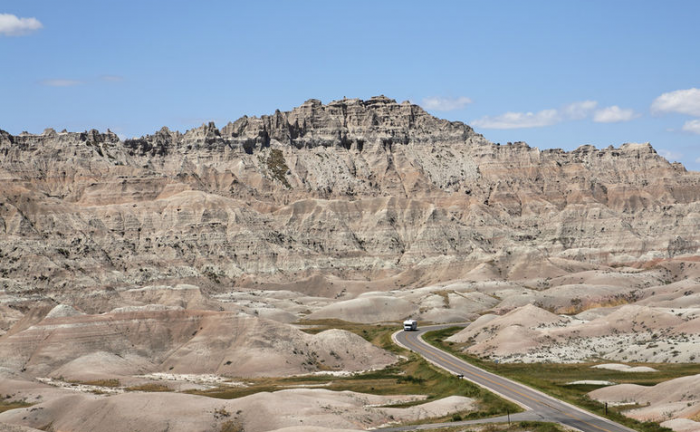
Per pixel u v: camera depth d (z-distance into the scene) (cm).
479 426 14325
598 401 16375
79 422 16625
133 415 16262
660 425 13725
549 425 13862
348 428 15038
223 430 15750
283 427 15050
